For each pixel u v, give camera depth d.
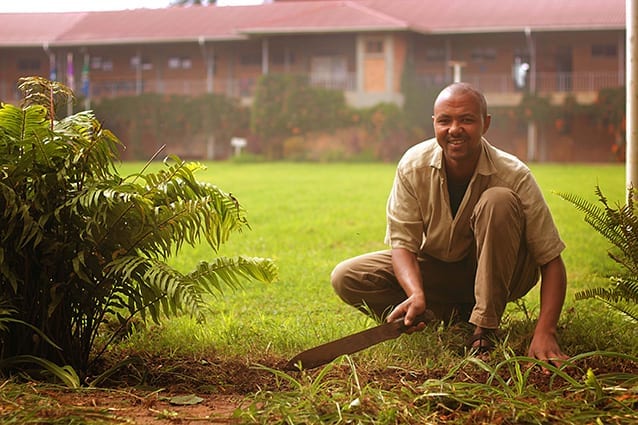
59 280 3.65
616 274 4.06
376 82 36.62
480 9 38.25
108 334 4.39
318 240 10.18
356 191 18.23
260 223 12.07
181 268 7.89
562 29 35.84
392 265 4.27
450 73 37.56
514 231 3.98
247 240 10.12
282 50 38.75
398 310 3.79
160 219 3.62
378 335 3.65
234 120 37.78
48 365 3.46
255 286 6.73
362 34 36.69
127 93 39.03
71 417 2.88
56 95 3.88
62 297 3.56
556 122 35.69
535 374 3.64
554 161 36.56
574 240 9.75
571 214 12.94
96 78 40.50
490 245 3.97
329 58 38.03
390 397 3.05
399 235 4.24
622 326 4.43
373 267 4.55
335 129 36.47
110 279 3.64
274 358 4.11
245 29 36.72
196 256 8.73
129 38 38.50
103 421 2.89
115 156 3.78
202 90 39.19
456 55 37.97
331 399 3.03
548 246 4.01
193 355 4.14
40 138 3.59
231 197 3.83
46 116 3.83
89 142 3.65
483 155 4.13
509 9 37.78
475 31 36.41
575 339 4.21
